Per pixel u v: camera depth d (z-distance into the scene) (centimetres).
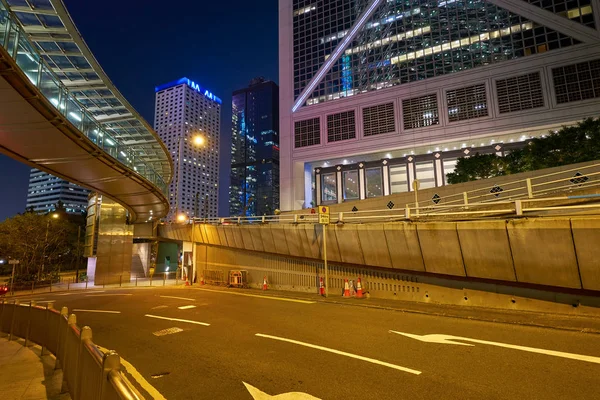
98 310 1698
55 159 1997
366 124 7381
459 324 994
